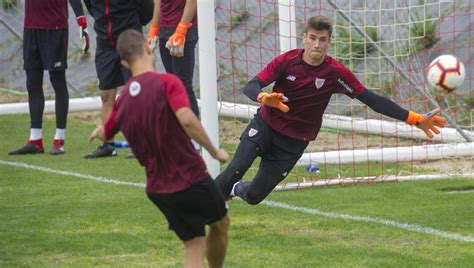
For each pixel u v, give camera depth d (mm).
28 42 31328
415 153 29781
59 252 19078
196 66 38906
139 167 29266
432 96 33562
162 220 21984
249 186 21094
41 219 22062
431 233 20625
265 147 20578
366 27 32812
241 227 21391
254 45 36344
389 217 22312
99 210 23062
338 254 18812
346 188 26219
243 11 34219
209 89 24344
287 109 18516
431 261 18188
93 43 42469
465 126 32844
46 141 34281
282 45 27688
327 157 29188
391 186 26359
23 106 37969
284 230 21141
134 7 29453
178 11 27734
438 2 33062
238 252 19078
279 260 18375
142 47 14922
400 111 19750
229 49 36062
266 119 20531
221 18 36625
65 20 31281
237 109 34219
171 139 14523
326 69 20062
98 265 18062
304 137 20672
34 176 27719
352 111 33438
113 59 29422
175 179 14664
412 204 23844
